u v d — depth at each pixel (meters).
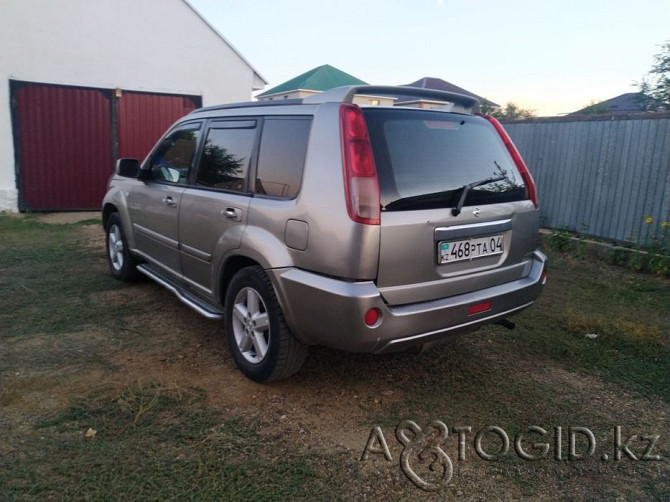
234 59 12.09
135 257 5.54
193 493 2.54
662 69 11.94
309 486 2.65
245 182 3.63
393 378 3.80
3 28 9.96
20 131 10.40
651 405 3.58
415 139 3.19
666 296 5.84
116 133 11.24
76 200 11.13
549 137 8.55
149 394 3.42
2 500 2.44
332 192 2.93
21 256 6.88
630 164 7.39
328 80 17.56
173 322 4.68
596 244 7.48
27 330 4.40
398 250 2.93
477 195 3.36
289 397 3.48
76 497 2.48
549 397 3.63
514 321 5.00
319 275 2.99
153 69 11.37
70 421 3.08
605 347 4.48
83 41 10.64
